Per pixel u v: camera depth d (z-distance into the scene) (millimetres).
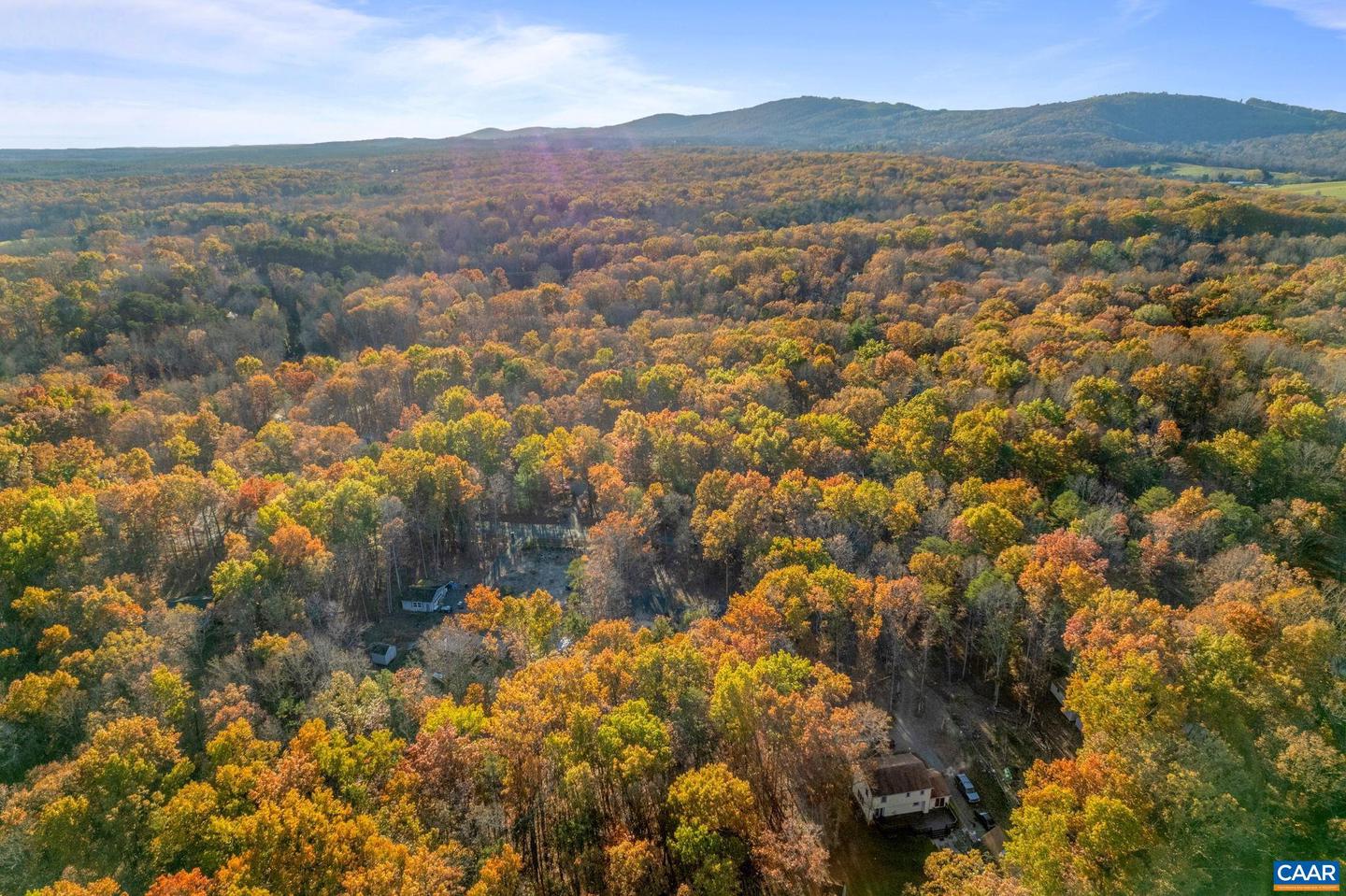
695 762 63312
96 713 65125
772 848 54531
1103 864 52562
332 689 70438
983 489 102375
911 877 63781
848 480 108312
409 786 57812
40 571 86500
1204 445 108875
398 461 114000
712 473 111438
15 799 54656
